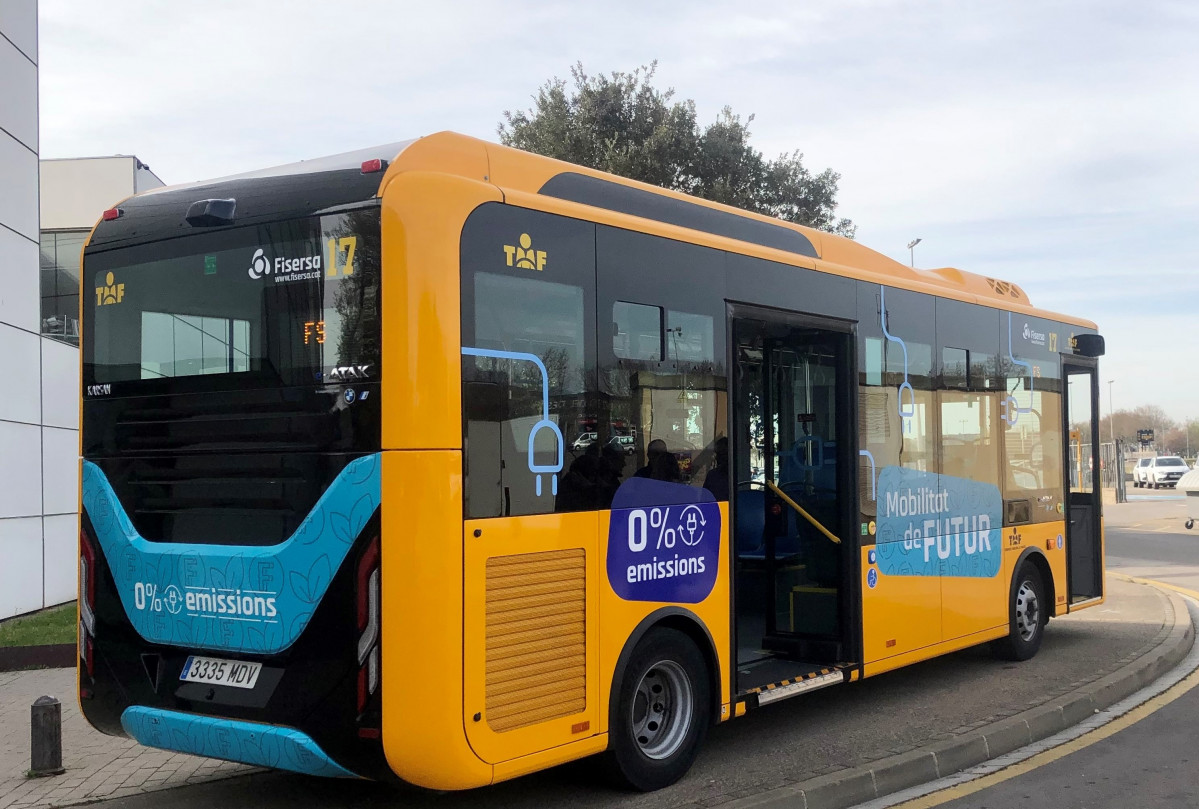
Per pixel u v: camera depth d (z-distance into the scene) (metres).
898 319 7.97
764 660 7.39
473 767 4.55
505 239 4.90
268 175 5.09
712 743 6.69
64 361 13.15
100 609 5.43
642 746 5.67
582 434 5.23
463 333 4.64
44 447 12.52
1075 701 7.64
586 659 5.16
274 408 4.82
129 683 5.27
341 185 4.77
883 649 7.47
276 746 4.67
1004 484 9.24
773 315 6.70
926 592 8.03
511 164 5.27
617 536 5.39
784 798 5.32
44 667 9.29
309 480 4.68
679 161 24.27
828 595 7.34
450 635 4.47
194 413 5.11
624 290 5.57
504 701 4.72
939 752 6.29
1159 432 126.81
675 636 5.79
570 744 5.05
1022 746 6.94
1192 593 14.52
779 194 25.61
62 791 5.74
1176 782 6.04
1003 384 9.38
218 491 5.00
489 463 4.71
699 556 5.96
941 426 8.40
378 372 4.53
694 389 6.02
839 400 7.36
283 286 4.86
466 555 4.56
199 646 5.00
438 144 4.94
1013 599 9.25
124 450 5.39
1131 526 28.22
